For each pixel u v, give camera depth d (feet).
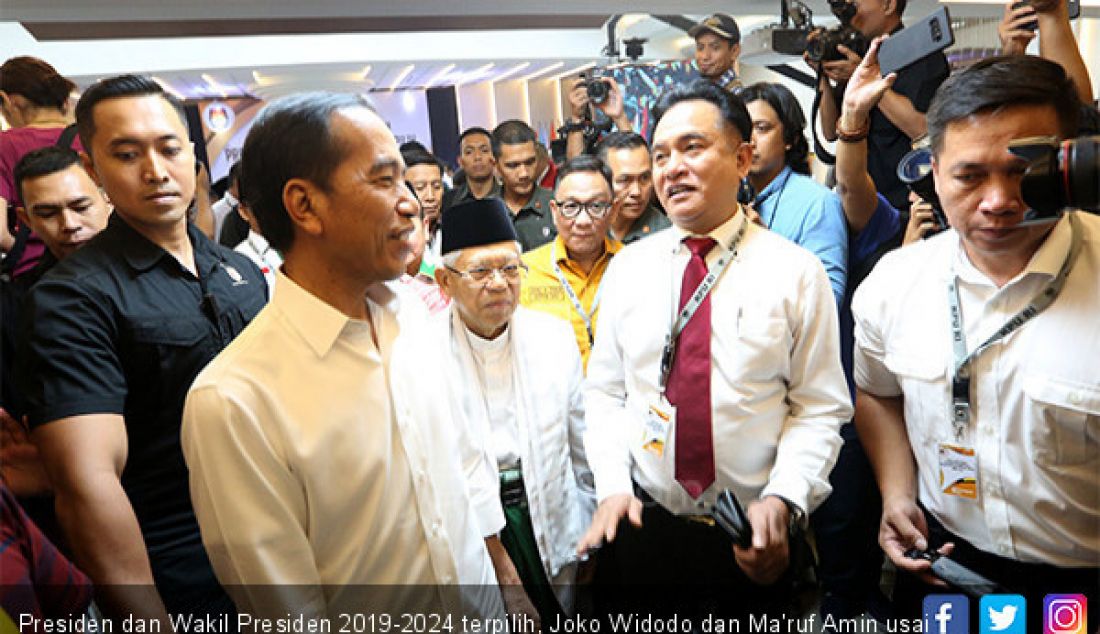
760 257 4.21
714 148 4.03
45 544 2.66
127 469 3.92
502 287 4.66
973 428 3.49
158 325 3.93
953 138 3.03
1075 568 3.38
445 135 12.29
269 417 2.83
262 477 2.79
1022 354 3.26
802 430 4.12
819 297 4.15
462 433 4.18
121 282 3.92
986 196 2.97
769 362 4.09
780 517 3.69
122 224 4.10
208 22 7.38
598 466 4.42
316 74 8.85
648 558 4.18
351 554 3.03
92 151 3.95
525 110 12.14
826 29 6.34
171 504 4.03
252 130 2.79
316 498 2.93
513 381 5.01
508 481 4.90
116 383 3.74
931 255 3.71
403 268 2.90
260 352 2.89
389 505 3.07
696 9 6.92
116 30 7.18
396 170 2.79
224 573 2.87
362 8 5.37
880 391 4.23
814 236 5.83
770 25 7.00
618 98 8.48
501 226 4.71
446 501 3.34
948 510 3.70
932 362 3.60
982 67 2.98
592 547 3.93
